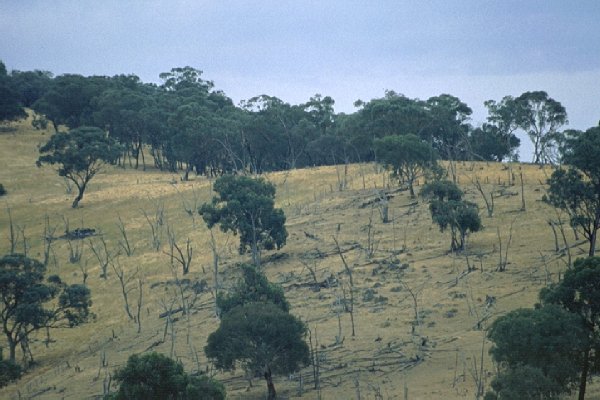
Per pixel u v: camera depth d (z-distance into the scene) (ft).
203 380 156.56
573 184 229.66
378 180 409.90
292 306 251.60
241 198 299.99
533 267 248.32
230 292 253.24
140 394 150.82
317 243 315.78
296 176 449.89
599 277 141.49
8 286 253.44
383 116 450.30
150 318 274.57
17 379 232.32
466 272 253.65
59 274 347.15
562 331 135.64
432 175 363.35
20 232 419.13
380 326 220.02
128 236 387.75
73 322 262.47
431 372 179.73
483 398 142.72
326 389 180.65
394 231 314.76
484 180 369.91
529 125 434.30
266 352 177.68
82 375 227.20
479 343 194.70
